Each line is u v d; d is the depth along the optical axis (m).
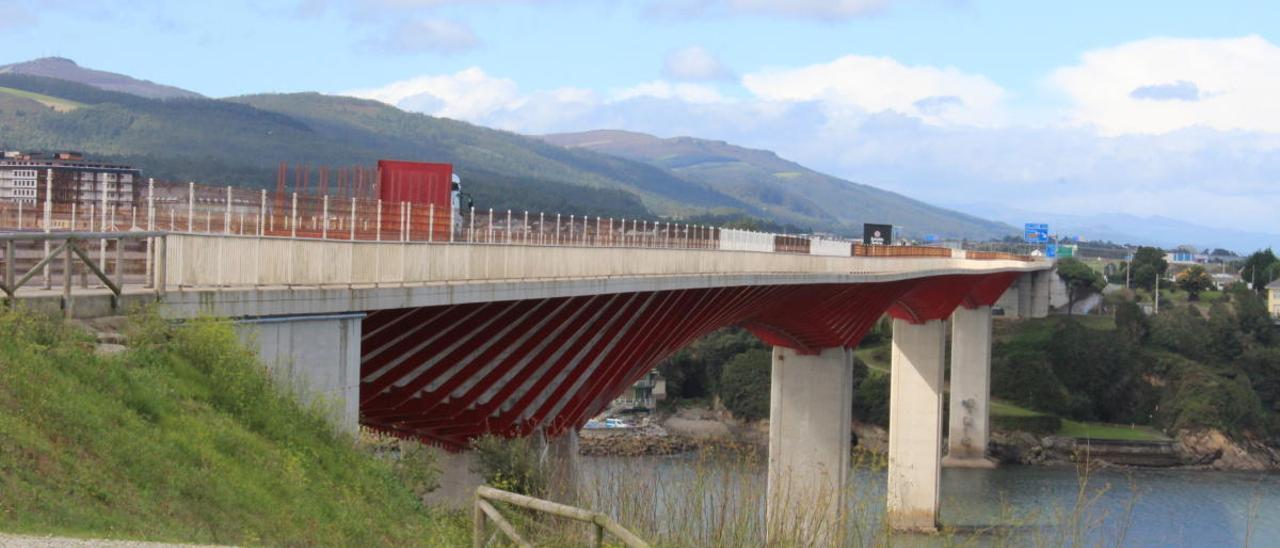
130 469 16.73
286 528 18.17
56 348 18.19
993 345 177.38
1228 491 121.94
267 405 21.38
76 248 19.97
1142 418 162.12
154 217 31.53
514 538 18.66
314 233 34.16
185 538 15.91
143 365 19.47
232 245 23.20
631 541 17.14
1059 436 151.12
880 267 78.81
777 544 25.16
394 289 26.27
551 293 34.09
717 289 50.88
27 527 14.21
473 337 34.12
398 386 33.19
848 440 81.81
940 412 101.81
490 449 36.03
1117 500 110.19
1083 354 166.25
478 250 31.56
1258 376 169.25
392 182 48.56
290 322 23.39
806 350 80.06
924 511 93.25
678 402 156.00
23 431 15.88
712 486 26.64
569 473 38.84
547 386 40.78
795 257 60.72
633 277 41.41
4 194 32.78
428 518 23.23
